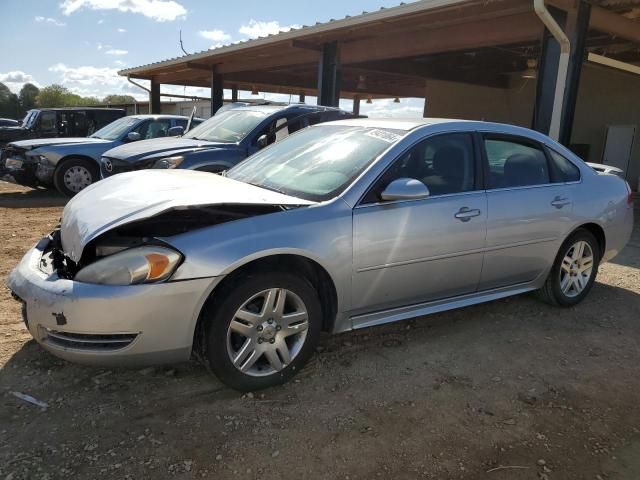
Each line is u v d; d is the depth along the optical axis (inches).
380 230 134.3
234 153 282.0
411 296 146.2
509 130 169.3
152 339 110.3
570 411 121.5
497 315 178.7
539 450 107.0
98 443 103.7
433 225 143.2
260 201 123.3
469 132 158.9
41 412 112.9
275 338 123.6
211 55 586.2
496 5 327.0
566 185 178.2
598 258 192.1
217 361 116.9
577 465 103.0
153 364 114.0
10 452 100.0
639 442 110.9
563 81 314.3
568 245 179.8
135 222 112.7
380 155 141.3
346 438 108.3
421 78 682.8
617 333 167.2
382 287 138.3
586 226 185.8
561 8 309.6
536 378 136.3
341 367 138.1
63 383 124.5
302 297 125.5
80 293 107.4
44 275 116.7
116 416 112.7
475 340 158.1
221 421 112.3
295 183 144.9
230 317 116.6
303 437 108.2
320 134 169.2
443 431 112.0
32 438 104.3
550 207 170.2
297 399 122.2
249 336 120.3
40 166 383.2
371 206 134.5
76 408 114.9
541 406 123.2
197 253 111.9
